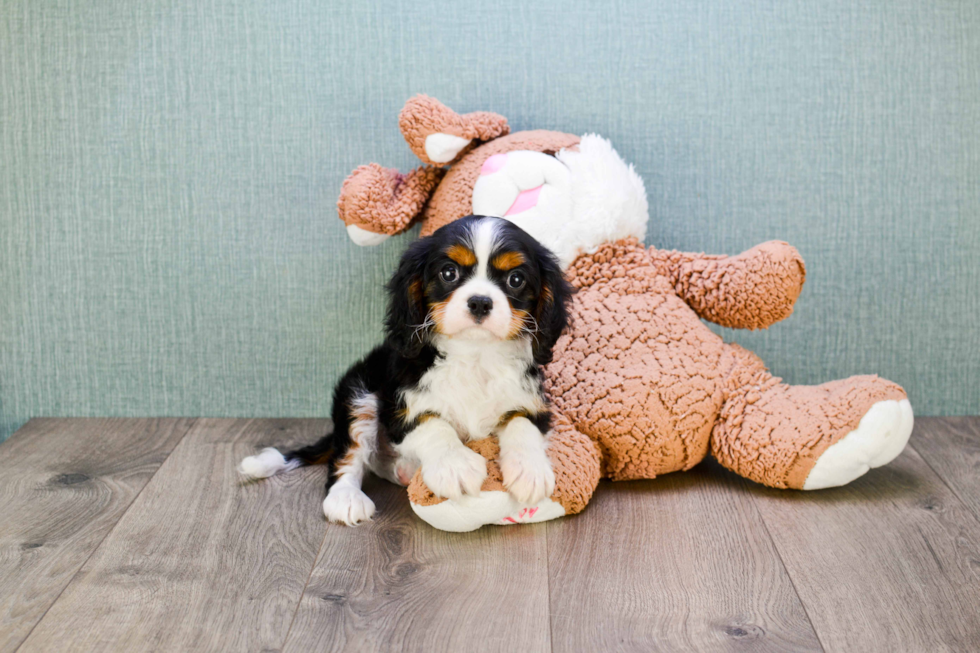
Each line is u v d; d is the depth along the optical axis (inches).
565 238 66.5
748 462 63.0
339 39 74.3
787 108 75.5
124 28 73.9
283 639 45.9
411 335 56.4
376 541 56.8
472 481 54.1
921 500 62.3
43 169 76.1
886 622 47.3
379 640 45.8
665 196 77.2
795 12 73.9
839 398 62.7
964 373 79.7
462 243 53.9
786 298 66.2
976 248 77.5
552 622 47.4
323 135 75.9
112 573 52.6
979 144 75.8
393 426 59.6
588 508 61.4
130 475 67.6
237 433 77.2
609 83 75.3
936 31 74.1
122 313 78.8
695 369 65.0
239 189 76.7
